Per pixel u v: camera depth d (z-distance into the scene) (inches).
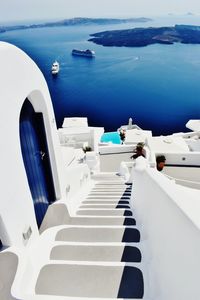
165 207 102.1
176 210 86.1
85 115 2113.7
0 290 89.4
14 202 121.6
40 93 168.1
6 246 116.0
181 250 74.9
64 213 184.9
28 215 138.3
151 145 496.4
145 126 2010.3
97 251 125.0
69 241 142.3
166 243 92.4
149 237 123.2
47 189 213.6
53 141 199.9
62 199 221.1
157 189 123.3
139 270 108.3
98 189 347.9
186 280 66.6
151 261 107.3
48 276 106.5
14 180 123.0
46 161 204.8
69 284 102.7
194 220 71.4
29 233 136.6
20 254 108.7
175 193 102.8
